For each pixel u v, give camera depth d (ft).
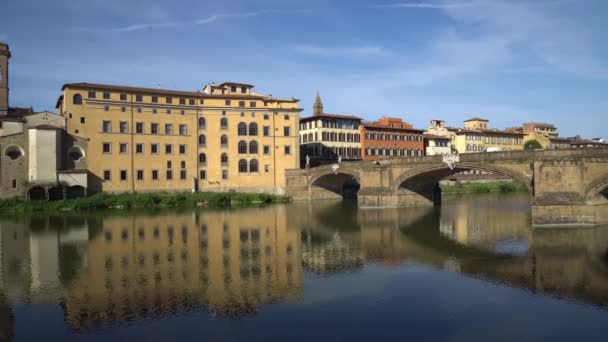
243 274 108.58
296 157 334.03
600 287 96.17
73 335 72.74
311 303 87.35
